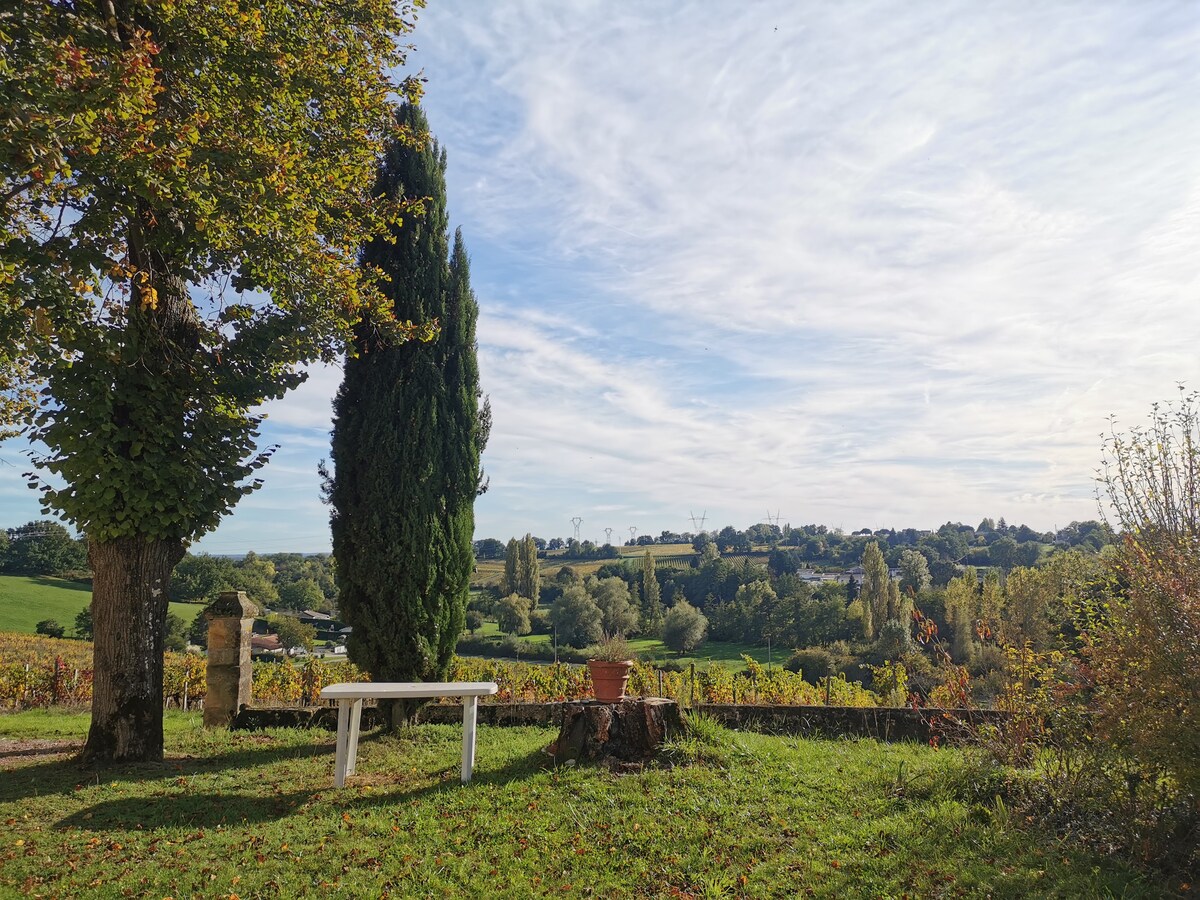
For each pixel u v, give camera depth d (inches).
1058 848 197.2
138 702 305.1
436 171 403.9
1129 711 195.0
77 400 284.5
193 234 307.9
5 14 257.9
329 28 378.0
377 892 179.3
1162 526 207.2
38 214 346.9
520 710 390.9
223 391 332.5
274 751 326.3
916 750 308.8
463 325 394.6
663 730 283.4
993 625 287.4
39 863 196.7
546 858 197.9
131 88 255.0
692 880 184.5
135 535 304.2
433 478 369.7
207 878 188.4
